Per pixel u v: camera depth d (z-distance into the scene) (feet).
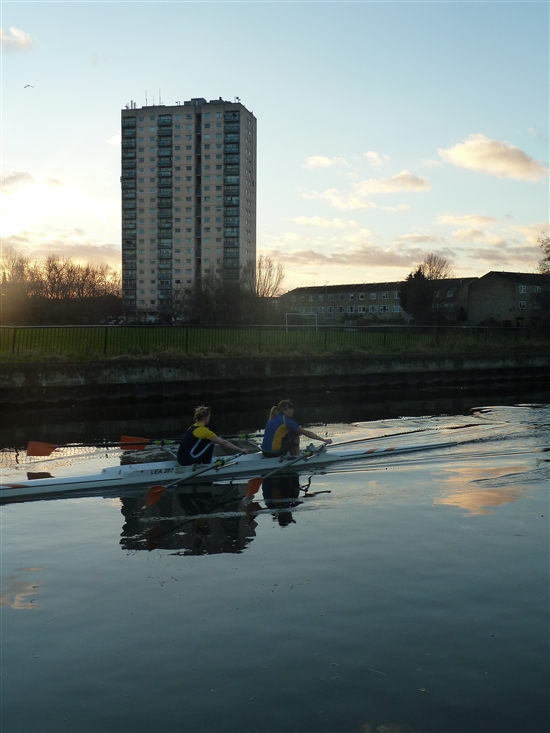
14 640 17.08
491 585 20.31
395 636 17.10
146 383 72.54
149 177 431.84
